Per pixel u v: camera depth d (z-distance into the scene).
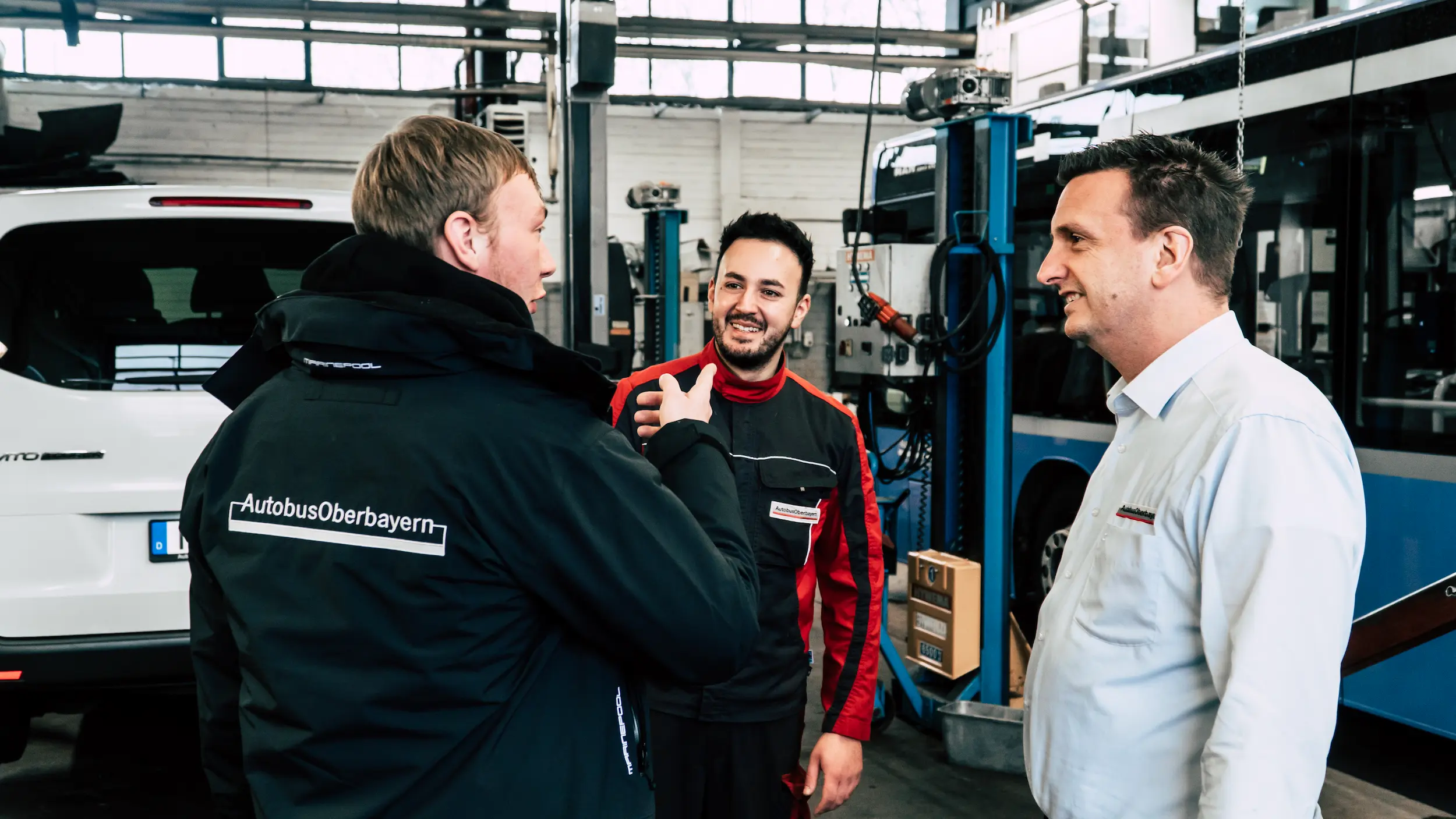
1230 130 4.68
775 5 16.70
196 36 9.95
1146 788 1.31
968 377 4.28
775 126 17.42
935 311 4.13
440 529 1.03
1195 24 5.62
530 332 1.07
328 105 15.66
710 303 2.10
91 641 2.94
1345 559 1.19
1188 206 1.38
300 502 1.08
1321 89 4.25
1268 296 4.51
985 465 4.07
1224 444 1.26
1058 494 5.65
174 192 3.14
